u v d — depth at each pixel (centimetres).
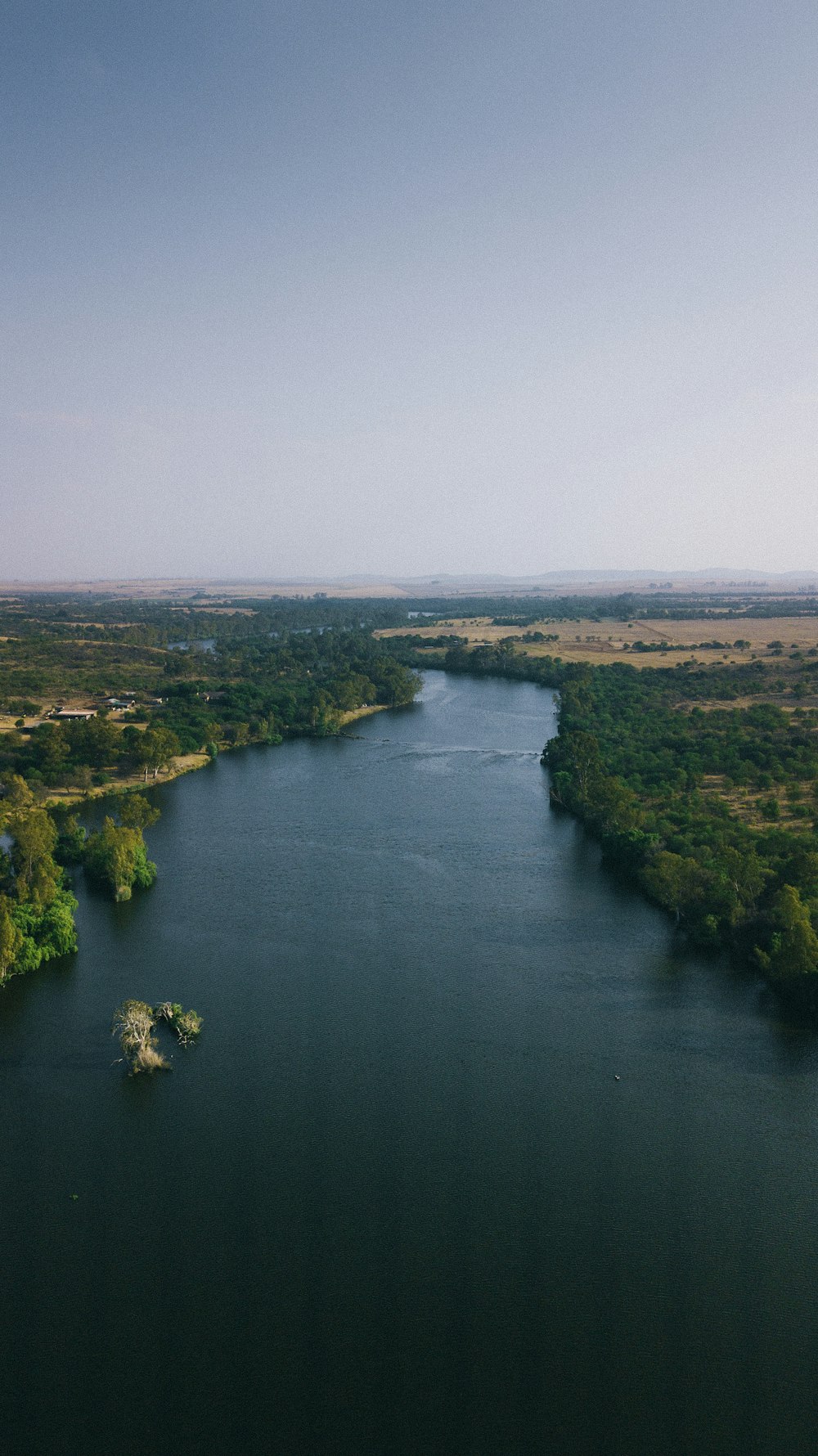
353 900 12669
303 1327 5797
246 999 9769
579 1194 6881
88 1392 5375
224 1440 5078
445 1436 5094
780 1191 6925
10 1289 6041
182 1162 7231
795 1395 5378
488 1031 9156
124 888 12550
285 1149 7388
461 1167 7181
